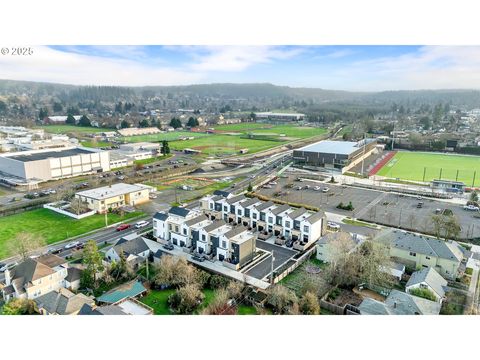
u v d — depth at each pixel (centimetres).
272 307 4166
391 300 3938
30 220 7025
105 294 4353
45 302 4025
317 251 5475
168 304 4247
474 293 4459
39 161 9894
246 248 5269
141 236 6256
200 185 9881
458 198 8662
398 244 5212
